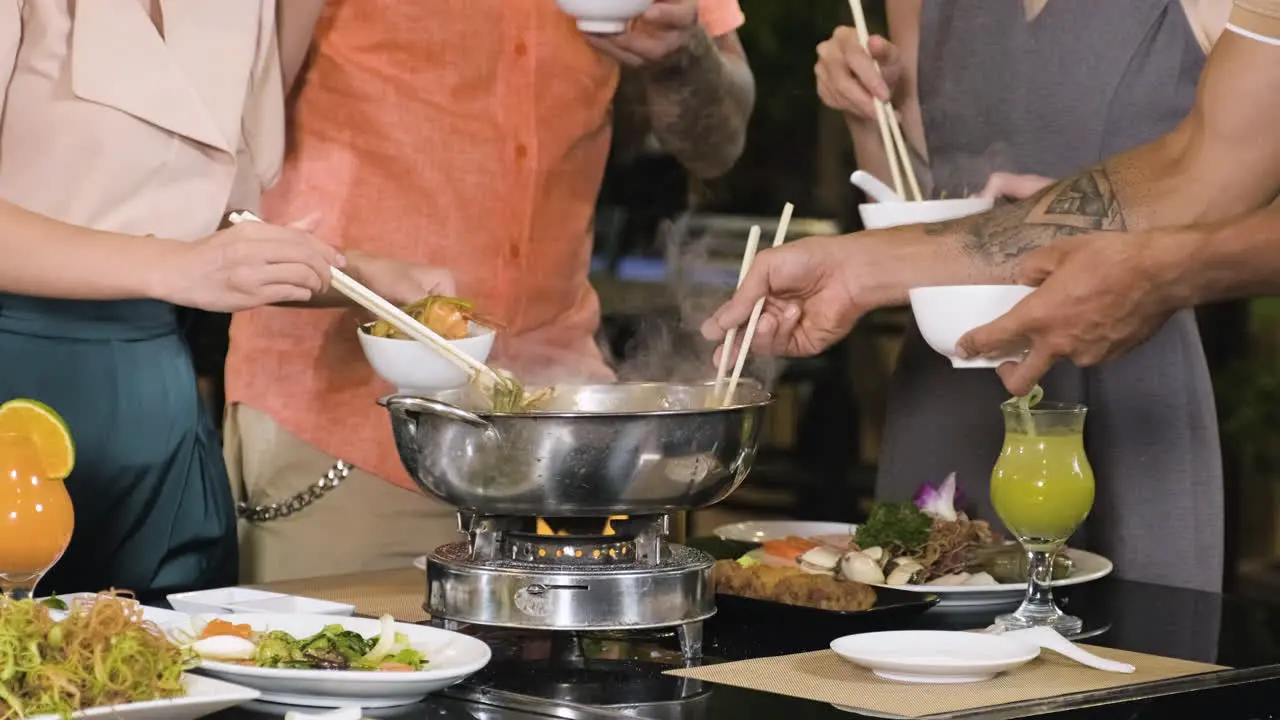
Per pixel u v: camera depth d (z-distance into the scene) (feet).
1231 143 7.68
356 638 5.66
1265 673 6.09
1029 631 6.20
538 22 9.94
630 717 5.26
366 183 9.82
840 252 7.91
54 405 8.31
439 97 9.77
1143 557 9.32
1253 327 15.30
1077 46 9.20
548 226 10.34
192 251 7.44
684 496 6.12
